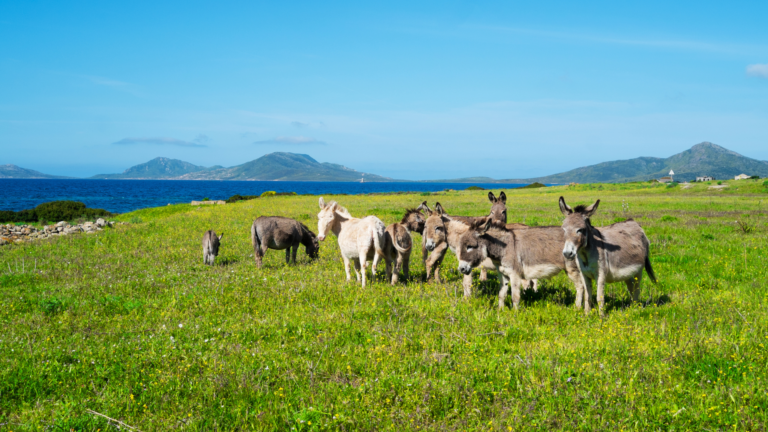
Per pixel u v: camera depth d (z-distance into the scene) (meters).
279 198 52.81
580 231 7.09
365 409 4.52
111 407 4.61
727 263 11.03
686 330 6.42
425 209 11.14
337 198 50.72
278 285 9.72
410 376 5.21
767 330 6.36
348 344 6.25
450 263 12.76
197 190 180.12
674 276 10.22
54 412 4.46
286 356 5.87
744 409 4.34
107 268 12.05
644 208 30.47
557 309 7.88
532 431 4.18
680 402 4.59
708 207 31.05
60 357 5.84
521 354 5.84
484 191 68.62
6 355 5.84
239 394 4.86
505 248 7.96
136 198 97.38
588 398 4.62
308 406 4.61
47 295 9.05
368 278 10.86
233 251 15.25
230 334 6.77
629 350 5.81
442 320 7.33
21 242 18.41
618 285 9.57
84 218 34.12
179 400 4.79
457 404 4.62
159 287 9.81
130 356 5.90
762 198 40.25
